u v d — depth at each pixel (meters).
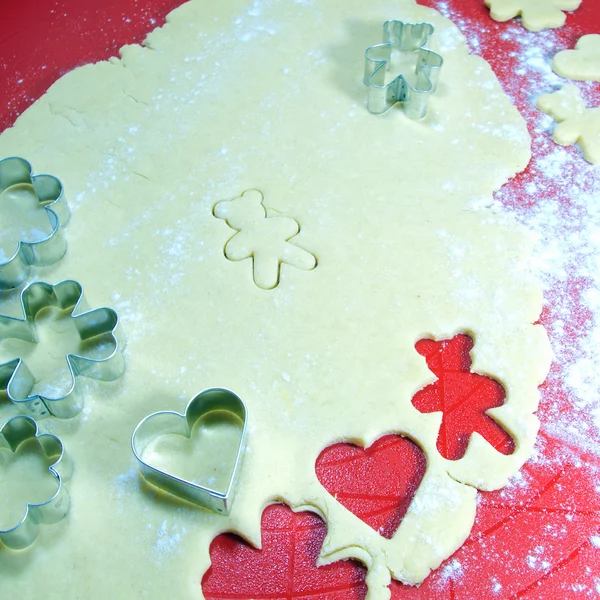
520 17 0.53
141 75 0.50
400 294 0.41
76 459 0.37
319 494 0.36
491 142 0.46
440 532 0.35
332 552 0.35
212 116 0.48
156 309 0.41
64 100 0.49
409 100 0.47
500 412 0.38
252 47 0.51
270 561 0.35
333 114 0.47
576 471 0.37
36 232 0.44
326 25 0.52
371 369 0.39
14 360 0.37
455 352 0.40
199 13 0.53
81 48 0.53
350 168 0.45
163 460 0.37
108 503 0.36
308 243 0.42
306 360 0.39
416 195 0.44
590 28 0.52
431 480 0.36
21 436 0.37
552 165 0.46
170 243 0.43
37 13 0.55
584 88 0.49
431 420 0.38
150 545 0.35
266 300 0.41
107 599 0.34
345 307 0.40
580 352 0.40
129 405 0.38
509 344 0.40
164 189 0.45
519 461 0.37
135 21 0.54
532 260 0.42
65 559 0.35
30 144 0.47
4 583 0.34
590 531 0.36
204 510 0.36
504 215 0.43
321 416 0.38
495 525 0.36
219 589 0.35
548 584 0.35
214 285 0.41
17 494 0.36
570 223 0.44
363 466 0.37
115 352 0.38
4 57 0.53
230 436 0.37
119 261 0.42
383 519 0.36
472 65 0.50
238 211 0.44
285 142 0.46
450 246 0.42
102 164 0.46
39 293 0.40
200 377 0.39
